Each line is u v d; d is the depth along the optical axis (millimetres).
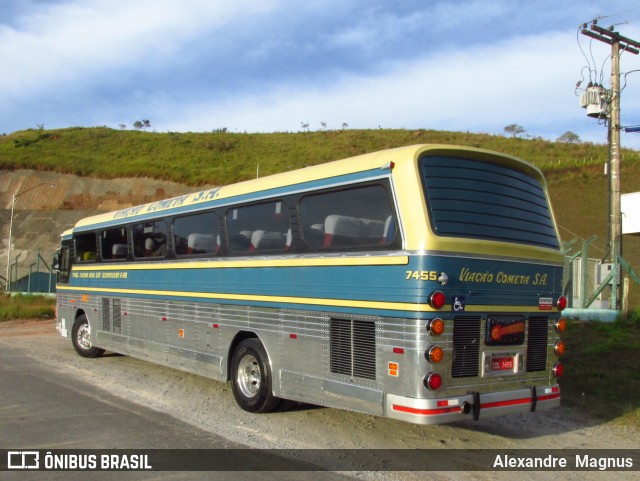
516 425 7355
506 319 6160
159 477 5324
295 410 7746
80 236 12492
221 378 8109
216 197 8406
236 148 55938
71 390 8898
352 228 6273
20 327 18703
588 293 14898
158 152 53219
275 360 7176
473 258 5867
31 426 6934
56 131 59219
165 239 9555
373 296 5930
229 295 8000
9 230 41812
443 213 5793
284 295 7059
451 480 5410
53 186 45094
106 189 44875
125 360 11719
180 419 7297
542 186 7180
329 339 6418
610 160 14617
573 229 29453
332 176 6555
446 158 6070
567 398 8477
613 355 10328
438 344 5535
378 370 5824
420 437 6711
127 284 10594
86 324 12148
